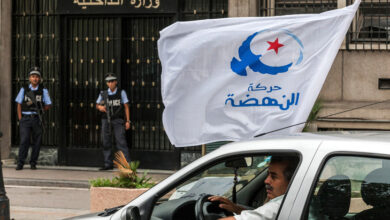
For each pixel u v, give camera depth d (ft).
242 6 43.16
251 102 18.03
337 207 11.00
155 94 46.39
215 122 18.31
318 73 17.51
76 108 47.67
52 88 48.03
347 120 40.86
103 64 47.11
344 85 41.34
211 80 18.26
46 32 47.93
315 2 42.04
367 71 41.04
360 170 10.91
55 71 47.96
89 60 47.34
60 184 40.93
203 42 18.19
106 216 13.84
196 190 13.75
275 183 12.19
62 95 47.65
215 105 18.28
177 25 18.43
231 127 18.15
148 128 46.55
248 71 17.98
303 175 11.28
